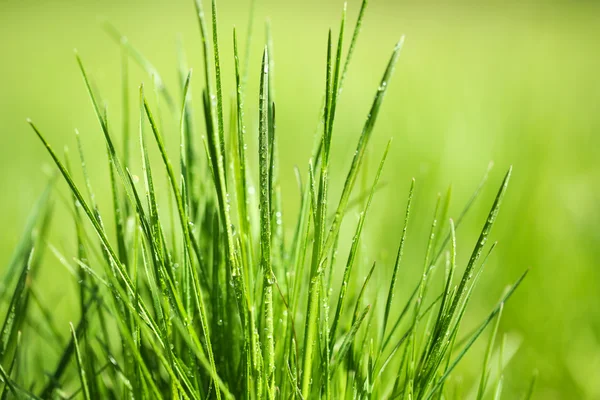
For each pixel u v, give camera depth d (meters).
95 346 0.69
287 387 0.59
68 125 2.08
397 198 1.23
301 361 0.60
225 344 0.61
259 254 0.61
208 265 0.62
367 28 5.34
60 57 3.71
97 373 0.62
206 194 0.63
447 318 0.57
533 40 4.25
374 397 0.60
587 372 0.84
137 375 0.61
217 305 0.61
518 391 0.83
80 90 2.78
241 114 0.57
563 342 0.92
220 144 0.57
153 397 0.61
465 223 1.23
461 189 1.28
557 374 0.86
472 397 0.70
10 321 0.62
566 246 1.13
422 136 1.62
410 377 0.59
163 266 0.58
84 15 6.09
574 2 6.60
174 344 0.62
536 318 0.98
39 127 2.08
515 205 1.22
